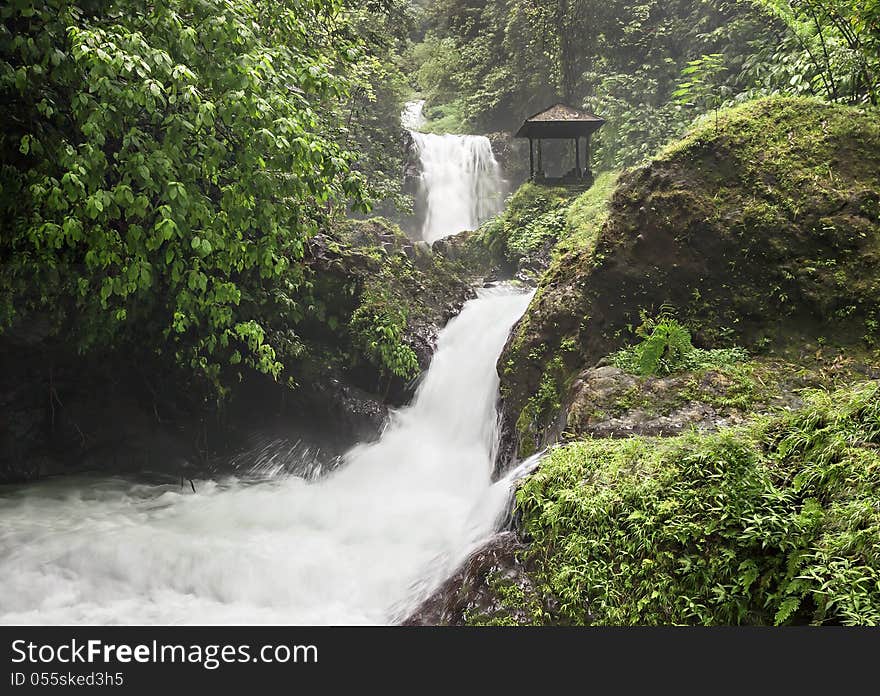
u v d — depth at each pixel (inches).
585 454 164.6
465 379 312.5
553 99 792.3
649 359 201.9
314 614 185.5
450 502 254.1
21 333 297.9
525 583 149.9
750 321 217.8
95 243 193.0
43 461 321.4
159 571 214.2
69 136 220.7
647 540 134.0
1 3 192.1
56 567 214.8
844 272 210.7
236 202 213.8
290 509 267.7
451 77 1000.9
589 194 459.8
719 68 410.6
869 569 109.9
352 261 341.4
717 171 232.7
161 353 311.6
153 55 173.2
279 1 241.6
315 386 324.8
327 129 357.7
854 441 133.0
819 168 224.4
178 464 333.4
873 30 264.7
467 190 782.5
